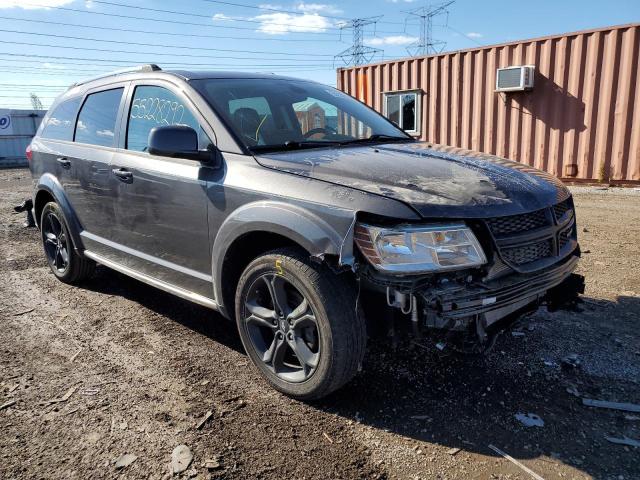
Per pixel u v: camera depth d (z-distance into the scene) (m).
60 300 4.34
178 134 2.90
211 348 3.41
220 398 2.79
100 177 3.91
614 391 2.83
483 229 2.45
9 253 6.01
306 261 2.56
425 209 2.36
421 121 11.70
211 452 2.34
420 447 2.38
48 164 4.65
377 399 2.78
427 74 11.39
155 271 3.56
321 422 2.58
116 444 2.40
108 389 2.88
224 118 3.14
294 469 2.24
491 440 2.43
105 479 2.17
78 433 2.48
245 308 2.92
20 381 2.98
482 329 2.48
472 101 10.84
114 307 4.16
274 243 2.92
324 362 2.53
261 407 2.71
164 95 3.53
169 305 4.20
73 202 4.35
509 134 10.47
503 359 3.20
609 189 9.34
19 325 3.81
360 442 2.42
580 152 9.72
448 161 3.02
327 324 2.48
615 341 3.41
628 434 2.46
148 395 2.82
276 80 3.85
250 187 2.79
